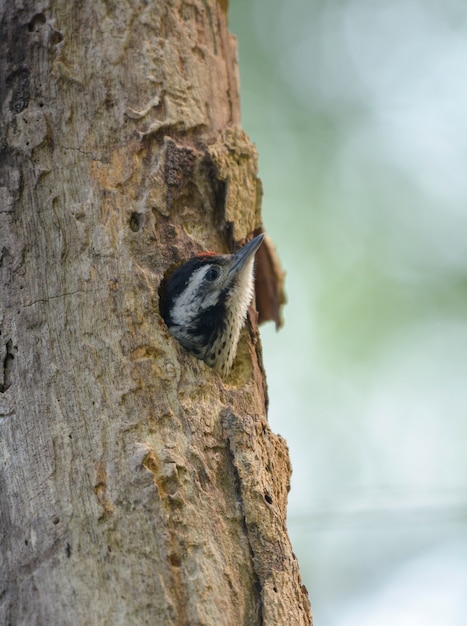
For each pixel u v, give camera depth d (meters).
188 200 10.48
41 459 8.54
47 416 8.72
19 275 9.34
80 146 9.89
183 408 9.00
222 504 8.66
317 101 17.98
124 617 7.80
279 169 17.47
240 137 10.94
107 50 10.27
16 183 9.62
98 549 8.09
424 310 16.91
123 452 8.50
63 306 9.20
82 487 8.38
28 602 8.02
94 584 7.95
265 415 10.84
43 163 9.72
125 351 9.06
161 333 9.30
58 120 9.91
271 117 17.69
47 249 9.43
